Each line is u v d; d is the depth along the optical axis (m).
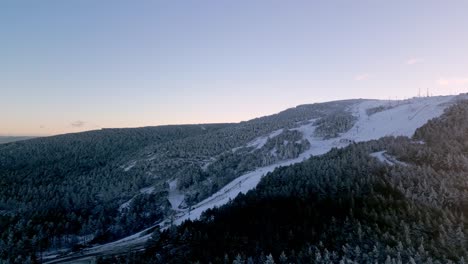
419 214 89.12
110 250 133.88
